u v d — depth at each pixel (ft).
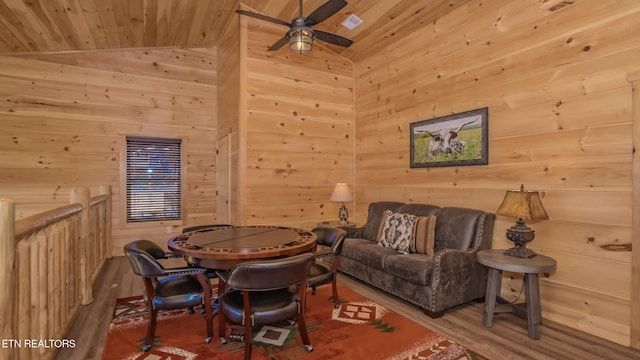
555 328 8.87
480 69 11.42
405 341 8.13
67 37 14.20
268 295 7.45
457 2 11.91
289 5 14.01
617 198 8.18
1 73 14.69
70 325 8.84
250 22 14.79
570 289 9.04
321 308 10.19
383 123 15.78
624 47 8.04
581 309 8.79
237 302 7.26
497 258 8.77
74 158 15.93
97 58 16.30
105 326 8.95
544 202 9.63
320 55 16.65
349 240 13.55
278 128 15.52
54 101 15.56
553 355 7.50
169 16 14.05
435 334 8.50
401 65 14.71
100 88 16.37
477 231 10.57
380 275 11.33
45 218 6.70
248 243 8.52
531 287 8.37
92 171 16.25
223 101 17.38
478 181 11.51
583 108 8.80
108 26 13.88
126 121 16.85
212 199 18.76
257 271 6.46
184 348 7.77
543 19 9.65
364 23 14.21
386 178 15.62
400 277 10.39
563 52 9.21
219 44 18.12
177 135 17.94
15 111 14.92
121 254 16.75
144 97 17.22
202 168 18.56
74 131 15.90
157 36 15.97
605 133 8.39
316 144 16.56
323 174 16.76
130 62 16.94
